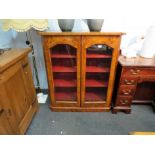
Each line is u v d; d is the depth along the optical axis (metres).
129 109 1.92
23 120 1.57
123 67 1.63
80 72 1.74
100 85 1.91
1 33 1.90
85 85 1.88
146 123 1.81
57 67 1.85
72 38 1.53
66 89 2.11
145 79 1.70
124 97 1.85
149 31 1.73
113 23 1.90
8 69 1.27
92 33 1.47
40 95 2.30
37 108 2.01
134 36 1.96
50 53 1.65
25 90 1.62
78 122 1.82
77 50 1.60
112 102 2.03
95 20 1.51
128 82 1.73
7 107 1.27
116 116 1.92
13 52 1.52
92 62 1.88
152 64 1.63
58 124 1.79
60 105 1.99
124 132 1.67
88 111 2.01
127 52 1.81
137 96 2.09
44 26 1.60
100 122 1.82
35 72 2.24
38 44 2.13
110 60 1.73
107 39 1.54
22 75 1.54
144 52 1.81
